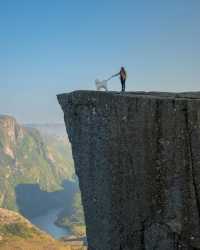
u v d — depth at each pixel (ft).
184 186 72.54
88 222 82.89
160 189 74.49
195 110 72.28
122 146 78.33
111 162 79.61
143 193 76.02
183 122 72.95
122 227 78.28
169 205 73.61
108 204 80.07
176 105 73.61
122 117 78.48
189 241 71.77
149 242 75.36
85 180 83.51
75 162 85.05
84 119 83.56
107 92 81.15
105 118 80.59
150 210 75.31
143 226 76.07
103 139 80.89
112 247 79.46
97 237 81.56
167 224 73.41
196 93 84.28
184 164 72.64
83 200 83.56
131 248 77.46
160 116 74.74
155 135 75.10
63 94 86.58
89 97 82.74
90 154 82.79
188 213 72.08
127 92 87.10
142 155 76.23
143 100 76.33
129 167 77.61
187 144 72.59
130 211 77.46
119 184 78.64
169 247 73.26
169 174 73.77
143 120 76.18
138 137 76.59
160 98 74.95
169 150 73.82
